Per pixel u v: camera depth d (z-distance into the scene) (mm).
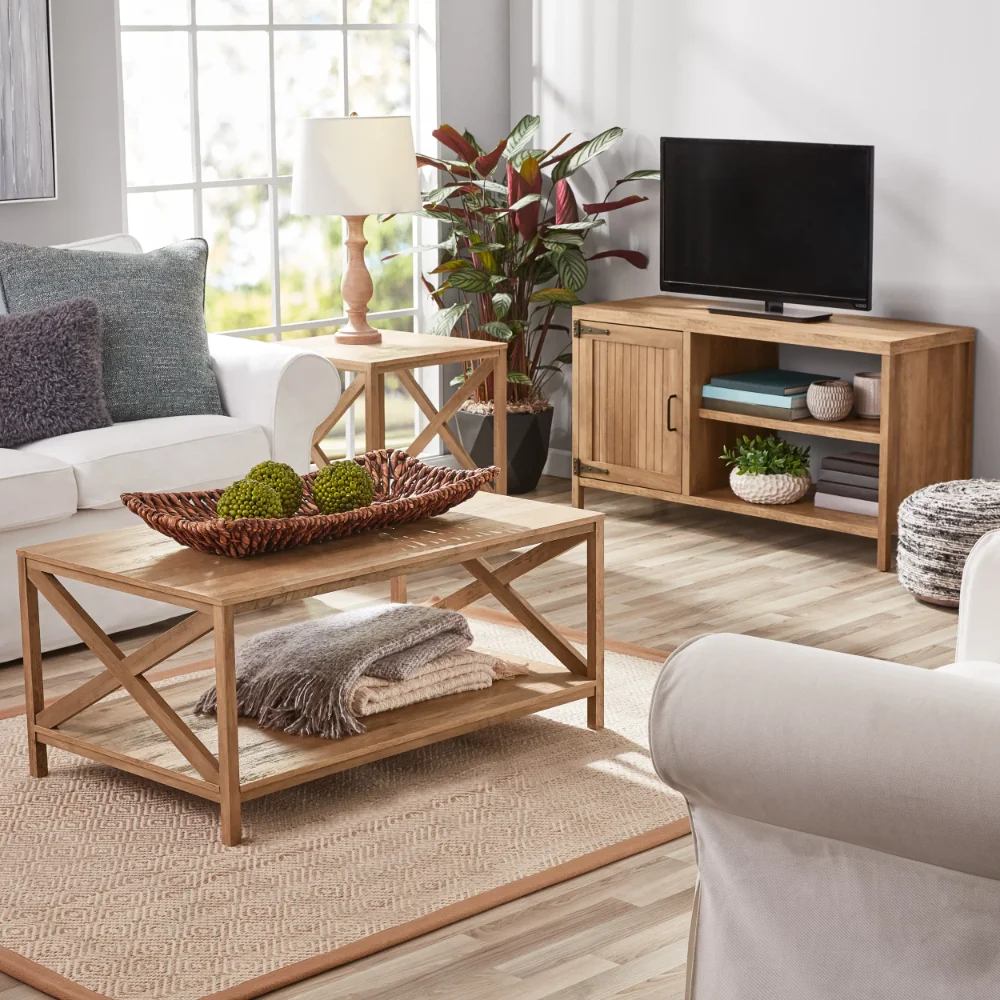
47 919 2578
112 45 4805
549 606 4359
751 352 5273
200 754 2879
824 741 1600
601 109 5719
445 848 2842
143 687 2947
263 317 5520
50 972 2393
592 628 3408
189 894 2662
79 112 4758
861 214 4746
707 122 5402
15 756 3295
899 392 4598
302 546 3057
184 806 3039
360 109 5656
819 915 1750
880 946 1711
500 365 4902
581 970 2395
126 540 3127
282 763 2902
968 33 4680
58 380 4059
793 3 5098
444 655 3312
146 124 5094
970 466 4902
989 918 1633
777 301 5031
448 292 5906
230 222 5371
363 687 3111
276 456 4324
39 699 3150
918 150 4855
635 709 3564
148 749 3004
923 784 1535
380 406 4559
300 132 4691
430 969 2408
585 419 5422
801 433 5156
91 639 3008
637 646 3965
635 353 5234
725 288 5188
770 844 1765
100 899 2646
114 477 3904
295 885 2695
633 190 5660
